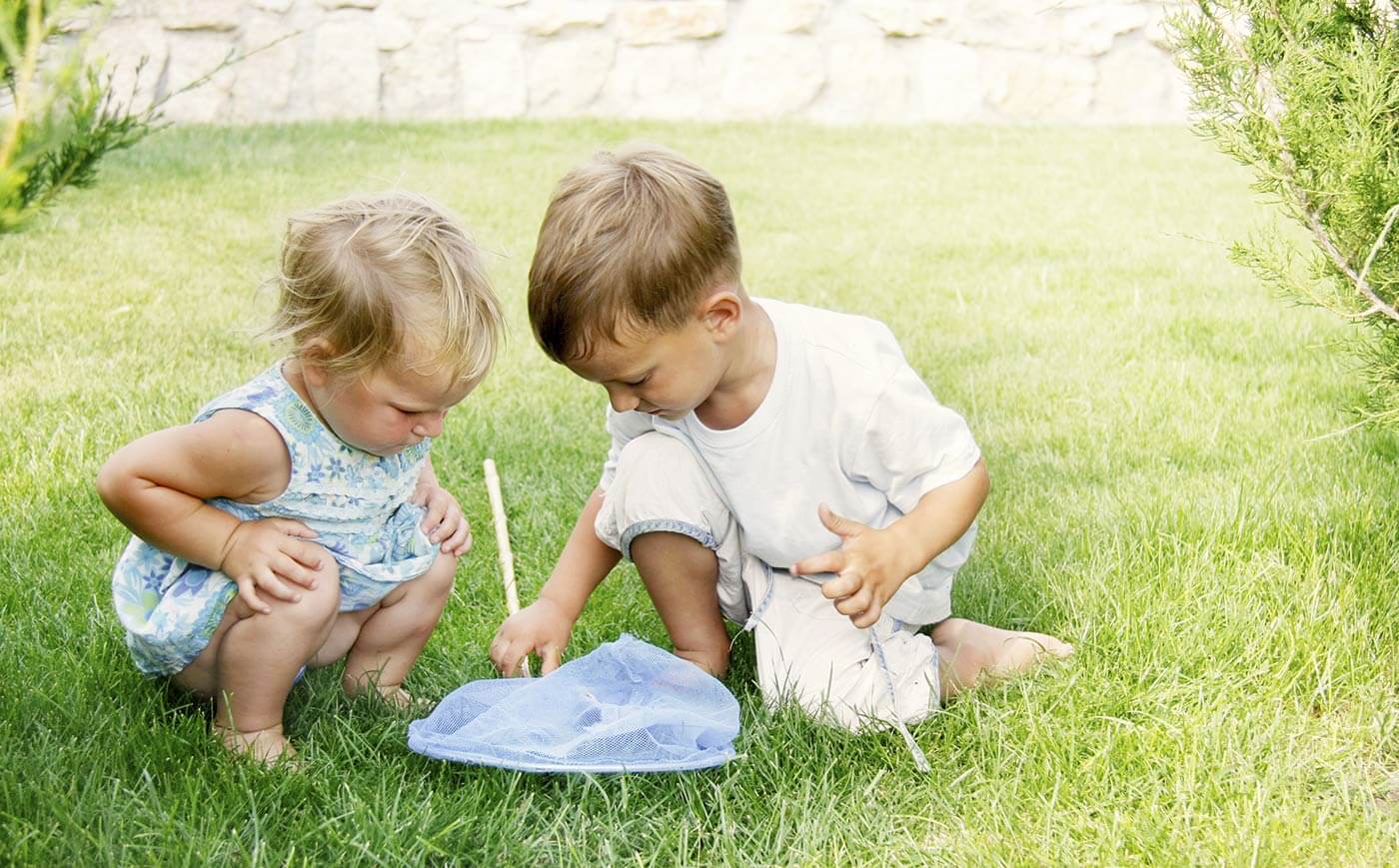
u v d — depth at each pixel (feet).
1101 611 8.38
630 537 7.84
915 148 28.07
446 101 29.99
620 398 7.06
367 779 6.69
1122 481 10.45
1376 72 6.78
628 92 30.76
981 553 9.41
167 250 17.88
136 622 6.83
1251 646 7.77
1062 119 31.45
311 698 7.41
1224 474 10.48
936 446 7.46
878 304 16.58
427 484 7.80
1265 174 7.20
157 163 23.08
